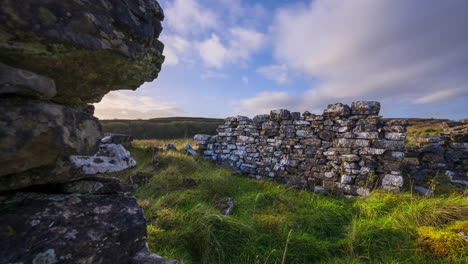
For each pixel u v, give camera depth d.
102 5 1.13
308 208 4.41
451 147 7.19
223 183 5.52
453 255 2.60
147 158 7.10
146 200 3.99
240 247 3.03
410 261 2.74
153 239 2.79
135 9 1.33
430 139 7.52
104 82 1.52
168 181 5.11
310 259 3.01
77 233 1.15
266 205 4.50
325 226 3.82
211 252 2.90
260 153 7.46
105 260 1.20
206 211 3.52
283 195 5.08
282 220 3.64
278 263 2.79
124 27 1.27
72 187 1.46
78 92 1.49
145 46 1.51
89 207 1.36
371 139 5.58
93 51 1.11
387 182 5.17
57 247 1.03
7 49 0.91
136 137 25.08
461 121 8.87
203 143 8.93
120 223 1.36
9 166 0.91
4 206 1.13
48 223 1.12
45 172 1.18
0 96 0.89
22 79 0.92
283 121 7.11
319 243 3.21
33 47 0.95
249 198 4.68
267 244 3.15
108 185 1.61
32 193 1.32
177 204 3.98
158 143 10.84
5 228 1.01
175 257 2.60
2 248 0.94
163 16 1.62
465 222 3.10
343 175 5.71
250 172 7.53
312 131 6.52
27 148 0.91
